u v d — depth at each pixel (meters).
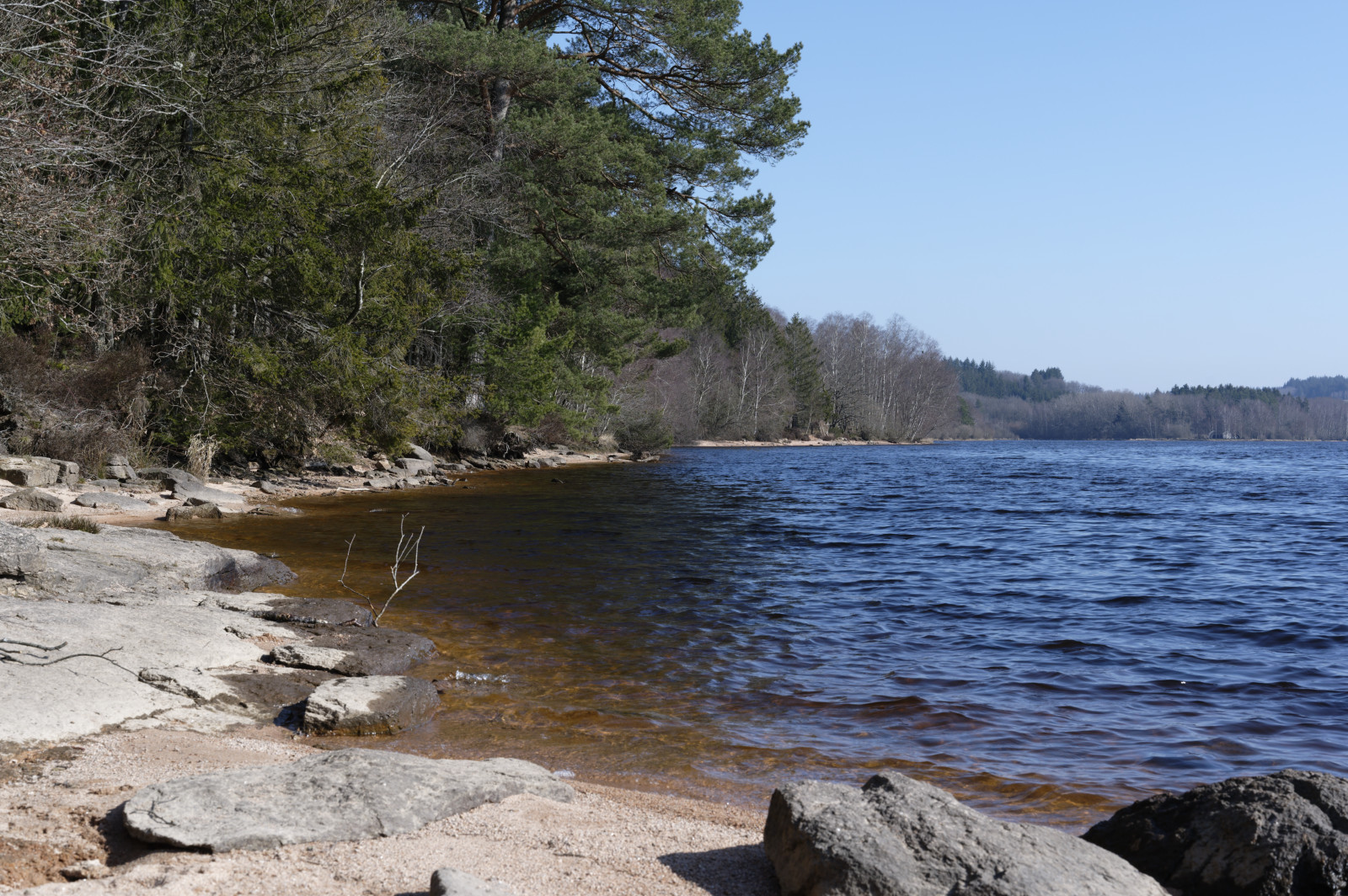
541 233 38.44
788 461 53.72
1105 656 8.98
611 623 9.97
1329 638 9.82
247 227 21.86
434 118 32.09
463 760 5.12
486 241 36.09
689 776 5.76
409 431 24.62
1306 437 192.50
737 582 12.80
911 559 15.50
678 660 8.55
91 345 20.61
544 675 7.97
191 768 4.97
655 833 4.41
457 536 16.20
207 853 3.67
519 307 36.28
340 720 6.23
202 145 22.66
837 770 5.91
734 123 38.94
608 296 40.22
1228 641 9.70
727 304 96.50
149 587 9.37
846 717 7.00
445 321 32.94
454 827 4.20
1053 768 5.96
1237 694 7.70
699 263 40.81
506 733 6.48
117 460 19.14
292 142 23.91
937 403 122.81
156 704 6.13
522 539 16.23
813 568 14.23
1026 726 6.80
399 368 23.86
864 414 113.94
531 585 11.94
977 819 3.83
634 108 40.06
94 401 19.62
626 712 7.02
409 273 23.98
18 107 15.45
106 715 5.76
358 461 28.36
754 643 9.27
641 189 37.91
